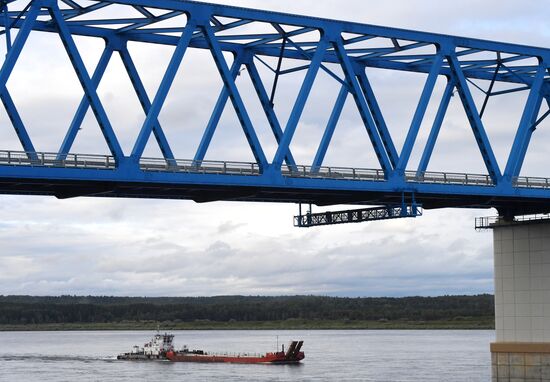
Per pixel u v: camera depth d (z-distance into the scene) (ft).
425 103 205.98
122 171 167.12
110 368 550.77
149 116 171.12
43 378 484.74
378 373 493.77
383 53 219.20
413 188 201.36
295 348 584.81
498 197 219.20
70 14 183.93
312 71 192.95
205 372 509.76
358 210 210.59
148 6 176.96
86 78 165.89
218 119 193.57
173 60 176.14
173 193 188.65
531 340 251.80
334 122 200.75
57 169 160.66
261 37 205.46
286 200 204.85
